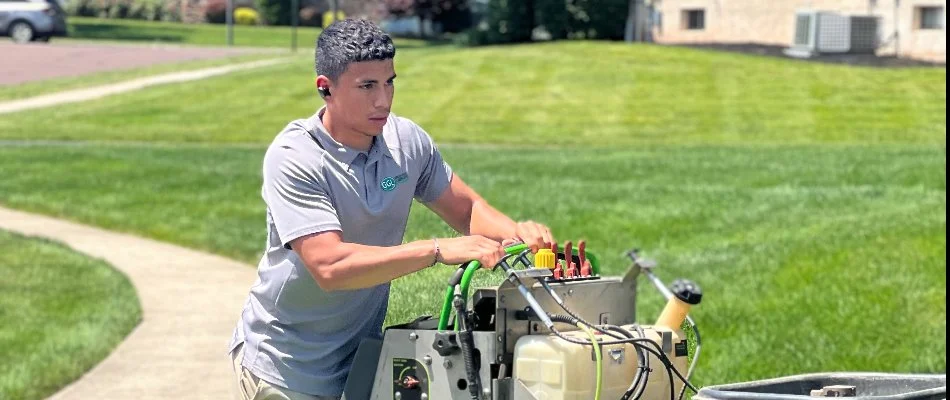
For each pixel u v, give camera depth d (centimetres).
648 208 1283
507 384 336
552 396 328
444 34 5525
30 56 3700
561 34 3831
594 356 331
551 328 326
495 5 3934
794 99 2509
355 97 345
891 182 1424
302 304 362
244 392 376
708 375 686
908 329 769
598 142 2081
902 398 324
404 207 368
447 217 388
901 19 3072
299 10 6019
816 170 1557
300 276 357
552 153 1883
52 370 725
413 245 338
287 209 346
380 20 5531
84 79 3144
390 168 362
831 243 1027
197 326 848
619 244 1097
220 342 802
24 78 3206
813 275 918
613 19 3766
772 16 3350
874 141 2023
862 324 784
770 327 784
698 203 1306
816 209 1237
